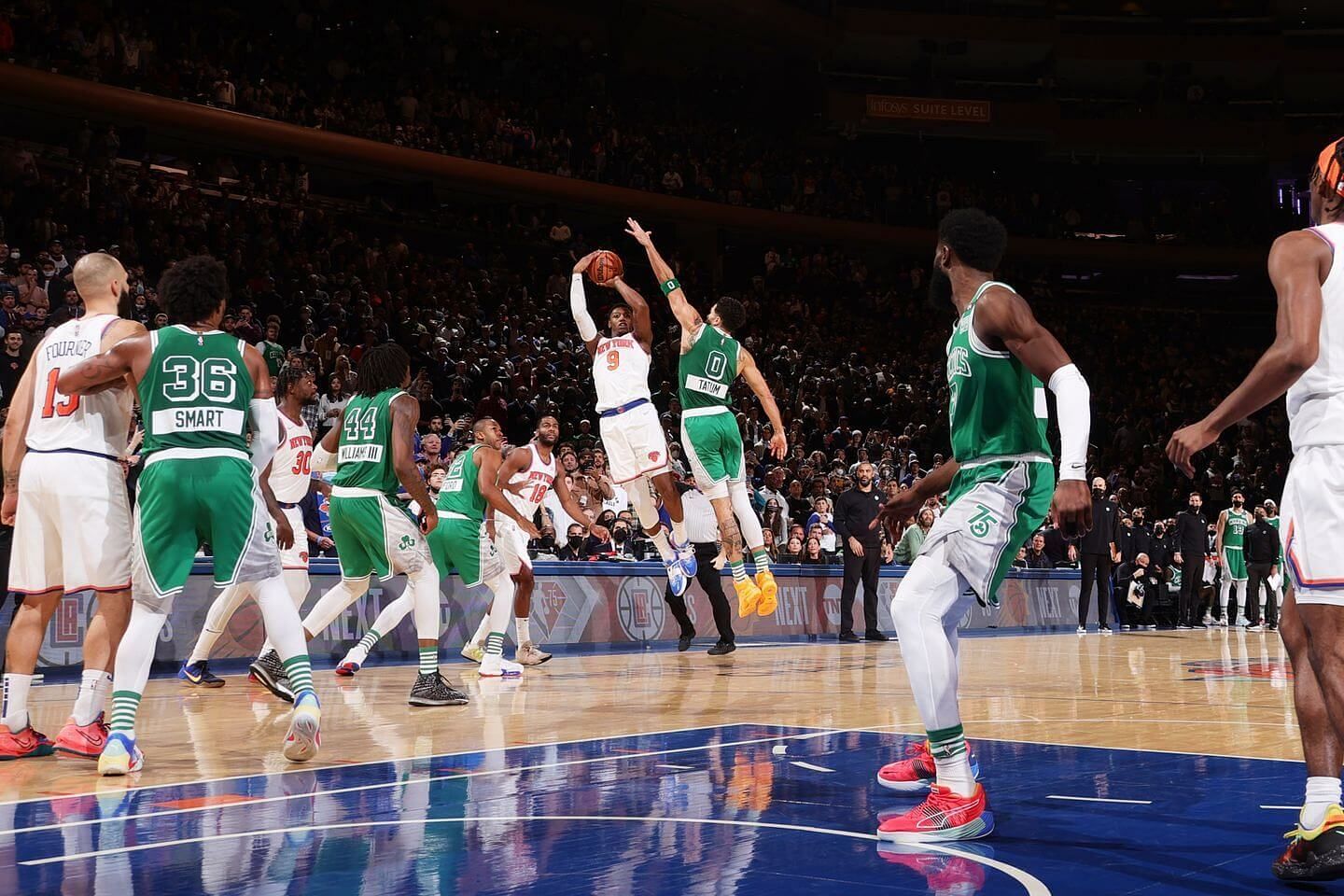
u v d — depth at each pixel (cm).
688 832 303
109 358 407
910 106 2872
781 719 552
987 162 3038
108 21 1800
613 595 1132
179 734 497
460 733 499
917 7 2866
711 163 2597
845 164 2859
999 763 419
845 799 350
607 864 267
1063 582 1742
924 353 2552
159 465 403
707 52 2795
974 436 333
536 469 879
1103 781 381
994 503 326
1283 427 2578
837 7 2809
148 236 1532
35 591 445
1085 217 2989
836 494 1430
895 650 1131
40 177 1519
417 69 2212
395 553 608
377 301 1628
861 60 2986
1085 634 1571
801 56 2861
